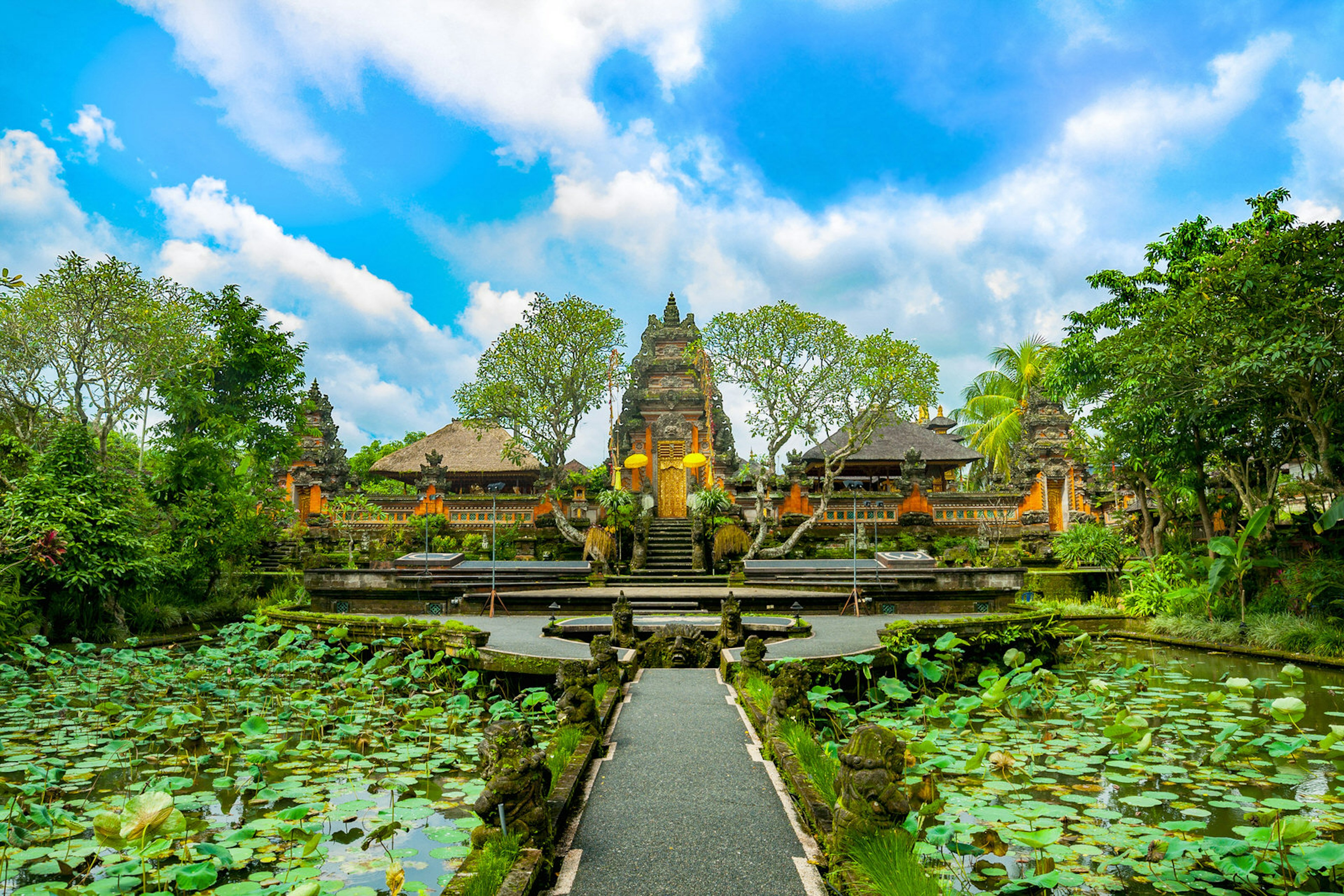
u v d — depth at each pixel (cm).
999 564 2011
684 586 1861
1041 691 905
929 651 1018
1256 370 1229
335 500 2542
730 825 457
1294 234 1262
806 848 421
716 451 2822
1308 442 1438
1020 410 3066
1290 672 803
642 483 2802
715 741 652
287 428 2467
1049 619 1146
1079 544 1945
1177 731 746
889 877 340
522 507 2497
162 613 1636
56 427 1789
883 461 3083
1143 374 1410
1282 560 1423
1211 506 1745
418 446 3397
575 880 382
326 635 1210
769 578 1812
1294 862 402
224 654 1027
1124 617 1620
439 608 1614
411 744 732
